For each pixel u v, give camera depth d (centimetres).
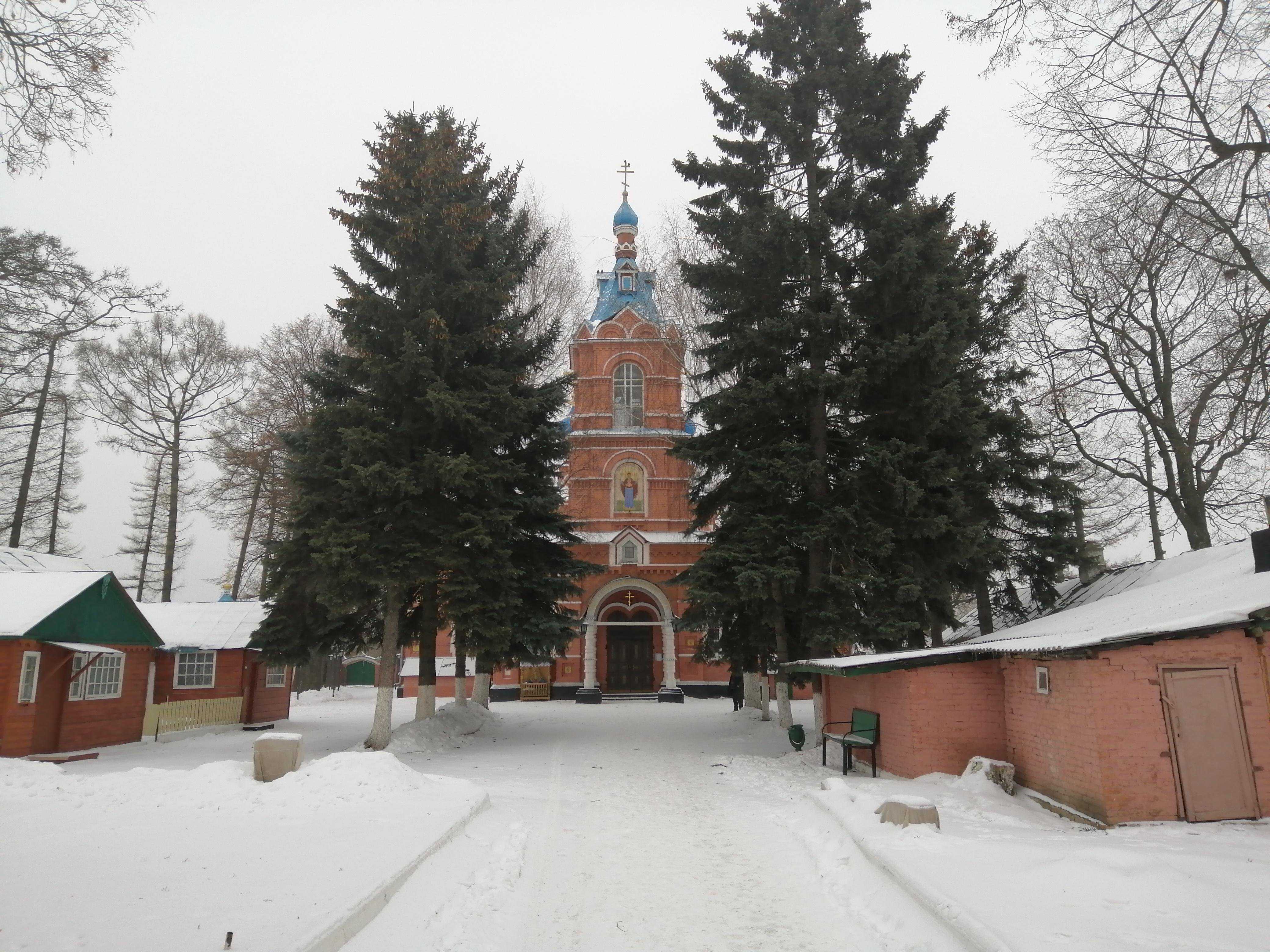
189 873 736
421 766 1620
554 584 2088
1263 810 1013
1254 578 1231
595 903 786
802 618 1852
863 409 1905
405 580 1725
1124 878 682
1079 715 1057
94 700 1959
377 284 1931
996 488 1998
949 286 1834
